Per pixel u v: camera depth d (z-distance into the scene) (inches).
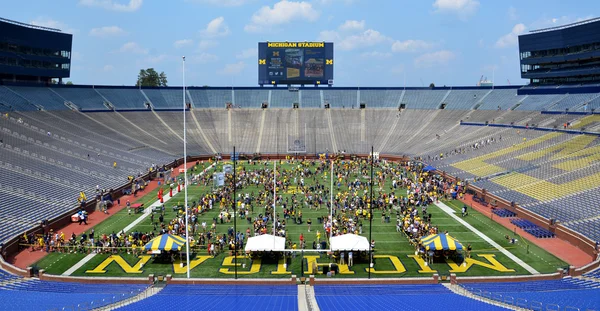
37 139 2647.6
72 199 2043.6
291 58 4104.3
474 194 2263.8
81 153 2704.2
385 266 1401.3
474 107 4055.1
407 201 2092.8
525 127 3152.1
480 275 1317.7
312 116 4224.9
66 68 3688.5
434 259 1450.5
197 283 1274.6
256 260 1455.5
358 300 1062.4
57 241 1546.5
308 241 1621.6
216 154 3513.8
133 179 2561.5
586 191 1850.4
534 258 1456.7
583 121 2805.1
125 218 1941.4
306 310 968.3
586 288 1133.1
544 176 2201.0
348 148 3735.2
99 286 1220.5
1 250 1438.2
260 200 2177.7
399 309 949.8
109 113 3772.1
